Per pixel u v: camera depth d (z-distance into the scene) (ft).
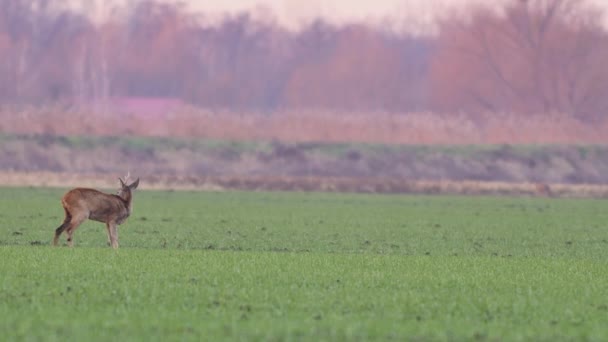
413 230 568.41
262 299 277.85
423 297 287.28
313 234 528.22
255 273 328.90
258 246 458.91
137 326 234.79
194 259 366.02
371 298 283.18
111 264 342.64
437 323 248.11
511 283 321.73
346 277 325.62
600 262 399.44
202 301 271.49
